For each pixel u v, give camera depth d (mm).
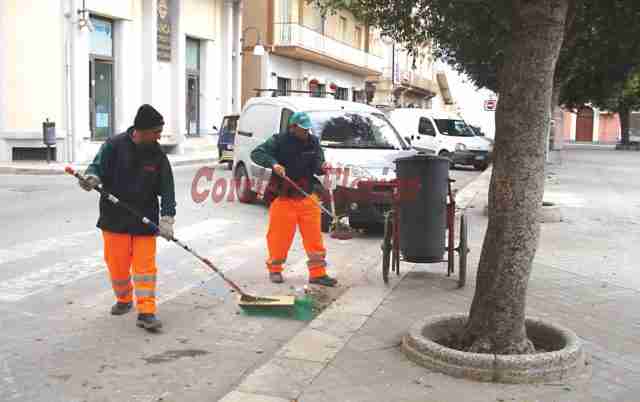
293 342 5137
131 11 22891
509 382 4418
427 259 7047
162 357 5012
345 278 7359
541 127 4582
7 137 18969
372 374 4535
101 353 5059
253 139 12648
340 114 11336
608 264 8125
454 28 8938
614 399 4207
